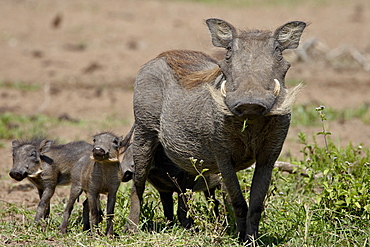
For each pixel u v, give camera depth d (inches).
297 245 745.0
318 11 3644.2
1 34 2815.0
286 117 735.7
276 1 3924.7
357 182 834.8
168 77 869.2
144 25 3134.8
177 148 835.4
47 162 877.2
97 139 811.4
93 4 3572.8
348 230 776.3
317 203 819.4
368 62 2522.1
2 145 1392.7
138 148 888.3
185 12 3467.0
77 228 855.7
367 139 1418.6
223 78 770.2
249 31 778.8
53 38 2822.3
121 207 925.2
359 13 3577.8
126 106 1870.1
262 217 836.0
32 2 3533.5
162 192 909.8
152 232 799.7
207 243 756.6
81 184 832.9
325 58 2536.9
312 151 1013.8
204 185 905.5
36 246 759.1
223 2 3811.5
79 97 1967.3
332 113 1692.9
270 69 709.9
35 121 1626.5
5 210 949.8
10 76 2198.6
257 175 767.1
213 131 762.8
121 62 2486.5
